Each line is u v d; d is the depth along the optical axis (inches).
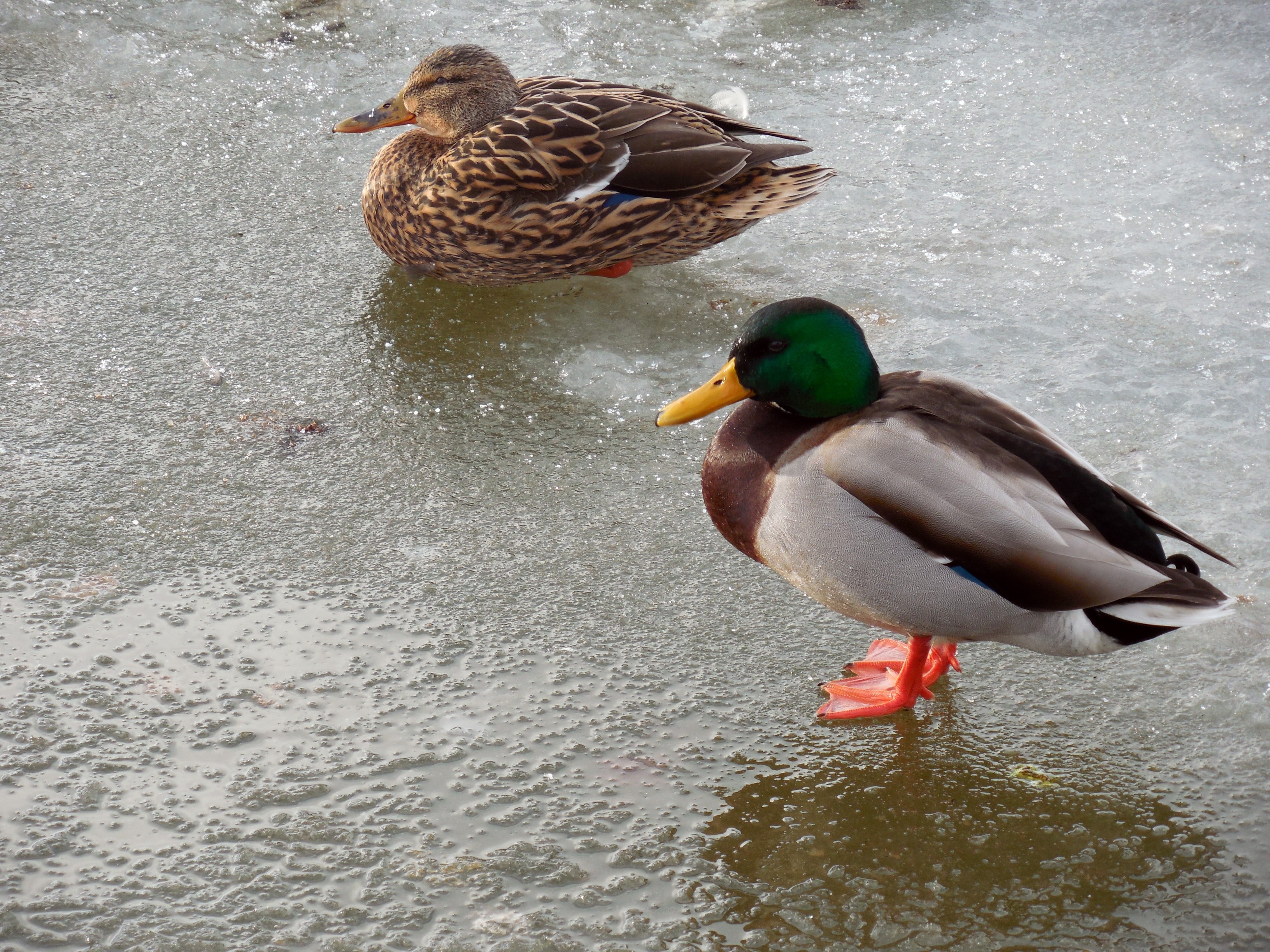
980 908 123.2
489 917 120.6
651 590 166.6
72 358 204.7
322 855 126.8
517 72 299.1
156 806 131.6
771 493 141.3
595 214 219.6
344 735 141.8
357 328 219.0
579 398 204.5
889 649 158.7
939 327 219.0
